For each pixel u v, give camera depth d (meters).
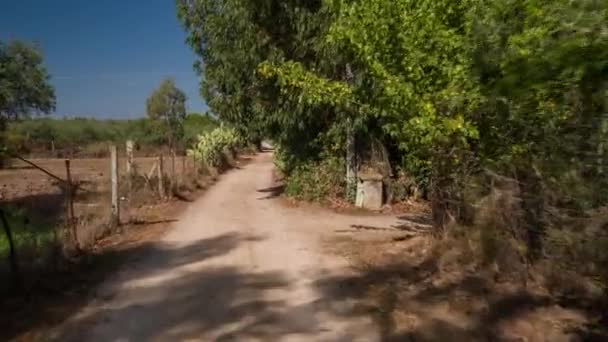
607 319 5.01
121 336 5.14
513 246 6.09
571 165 4.00
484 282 6.20
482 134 5.36
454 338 4.94
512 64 3.37
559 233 4.90
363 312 5.74
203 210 13.91
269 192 18.30
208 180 22.08
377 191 13.70
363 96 7.70
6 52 24.14
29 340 5.05
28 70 25.09
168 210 13.75
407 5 6.23
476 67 3.97
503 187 5.89
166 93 46.03
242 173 27.80
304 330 5.26
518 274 6.04
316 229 11.04
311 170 15.19
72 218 8.77
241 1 13.49
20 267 6.70
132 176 15.28
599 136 3.25
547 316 5.20
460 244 7.10
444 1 5.86
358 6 6.65
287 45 13.77
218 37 15.12
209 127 52.38
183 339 5.05
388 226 11.31
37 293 6.41
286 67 9.03
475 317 5.35
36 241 8.11
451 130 5.37
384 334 5.12
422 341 4.92
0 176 27.84
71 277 7.19
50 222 12.04
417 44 5.98
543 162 4.54
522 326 5.05
